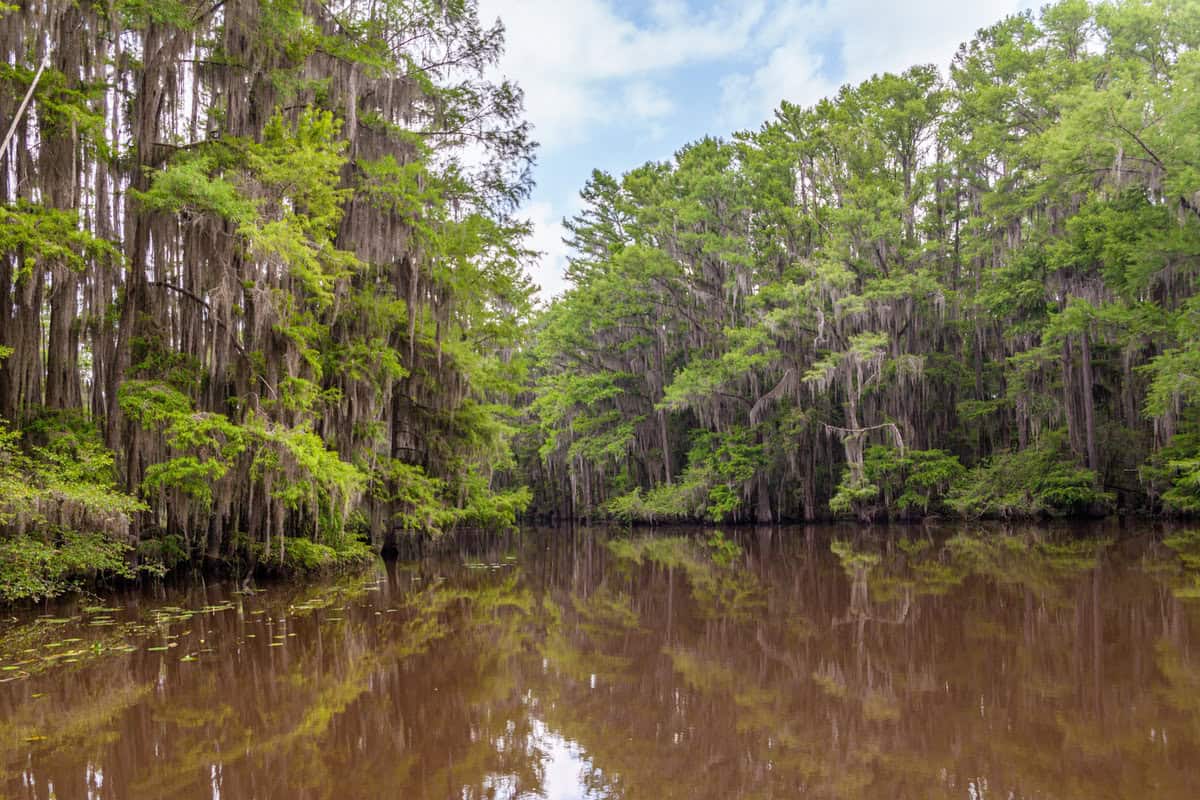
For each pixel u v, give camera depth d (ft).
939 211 106.52
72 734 19.44
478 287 59.52
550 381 124.06
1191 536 61.98
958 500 89.61
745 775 16.51
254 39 44.04
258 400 42.34
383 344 52.80
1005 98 89.86
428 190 54.44
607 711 21.43
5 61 34.99
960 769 16.39
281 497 42.60
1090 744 17.53
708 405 109.91
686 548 77.46
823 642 29.40
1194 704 20.03
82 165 38.99
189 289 41.98
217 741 18.97
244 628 33.27
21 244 32.48
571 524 142.20
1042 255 82.43
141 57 44.32
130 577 42.06
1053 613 32.63
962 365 101.76
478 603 41.04
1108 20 75.92
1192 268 62.18
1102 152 64.39
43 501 32.73
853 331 100.89
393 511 60.44
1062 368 87.20
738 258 101.81
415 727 20.08
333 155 43.19
